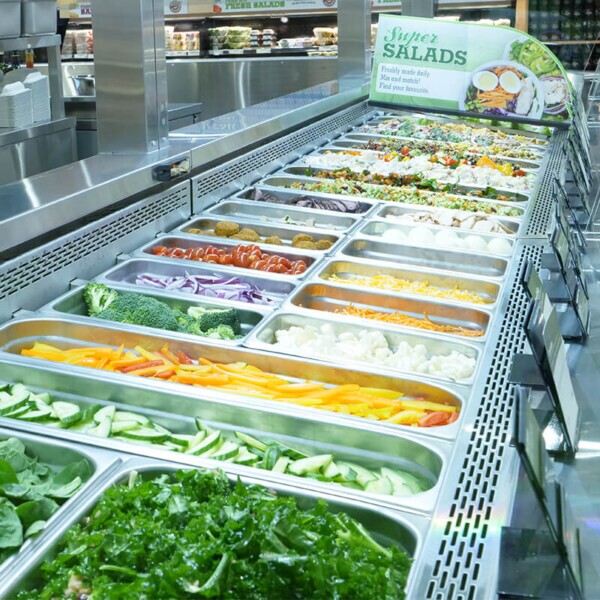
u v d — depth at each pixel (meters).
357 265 3.00
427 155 4.96
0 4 5.17
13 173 5.77
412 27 4.97
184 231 3.31
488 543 1.41
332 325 2.47
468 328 2.61
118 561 1.31
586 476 1.61
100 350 2.30
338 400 2.08
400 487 1.71
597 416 1.87
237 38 9.53
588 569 1.34
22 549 1.41
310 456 1.87
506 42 4.86
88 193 2.71
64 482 1.66
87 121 6.88
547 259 2.95
